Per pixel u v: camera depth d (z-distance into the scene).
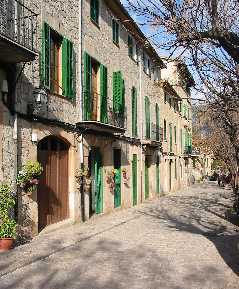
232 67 6.80
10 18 10.29
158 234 13.09
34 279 7.57
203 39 6.51
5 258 9.05
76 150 14.95
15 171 10.66
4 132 10.31
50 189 13.28
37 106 11.88
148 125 26.83
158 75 30.11
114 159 20.39
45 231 12.34
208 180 67.19
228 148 26.64
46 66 12.47
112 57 19.47
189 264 9.05
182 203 25.34
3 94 10.28
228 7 6.45
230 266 8.91
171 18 6.50
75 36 15.09
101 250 10.35
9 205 9.85
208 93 7.71
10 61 10.28
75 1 15.10
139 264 8.98
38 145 12.48
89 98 15.72
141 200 25.22
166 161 34.31
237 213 17.22
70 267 8.54
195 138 52.78
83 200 15.55
